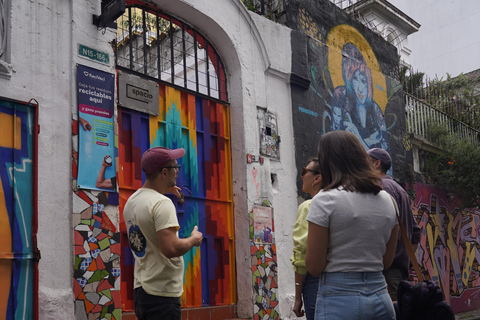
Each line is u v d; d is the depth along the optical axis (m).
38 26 5.47
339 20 10.55
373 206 2.69
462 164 12.77
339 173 2.74
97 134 5.78
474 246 14.31
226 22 7.82
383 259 2.90
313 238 2.64
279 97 8.59
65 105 5.56
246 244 7.49
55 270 5.18
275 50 8.63
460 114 15.46
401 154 11.62
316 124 9.19
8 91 5.12
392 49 12.23
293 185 8.48
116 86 6.36
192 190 7.18
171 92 7.18
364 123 10.55
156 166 3.61
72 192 5.41
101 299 5.45
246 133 7.81
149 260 3.45
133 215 3.50
